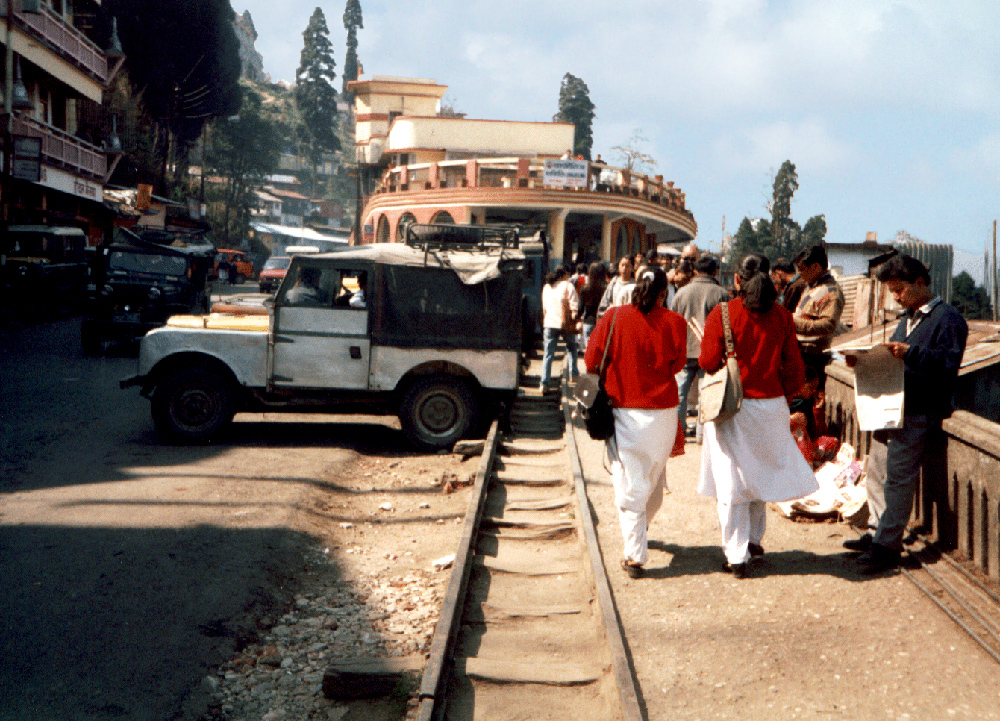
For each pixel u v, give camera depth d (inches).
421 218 1248.2
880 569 203.2
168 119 2066.9
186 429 365.1
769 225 2758.4
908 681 153.3
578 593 206.4
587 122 3161.9
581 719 148.4
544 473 317.7
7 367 561.6
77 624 182.5
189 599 198.7
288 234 3587.6
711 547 227.6
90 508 263.7
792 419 271.1
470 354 370.9
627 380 201.5
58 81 1181.7
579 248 1330.0
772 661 162.1
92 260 665.6
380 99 1999.3
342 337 366.0
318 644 182.7
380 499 300.8
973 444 191.2
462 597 194.4
